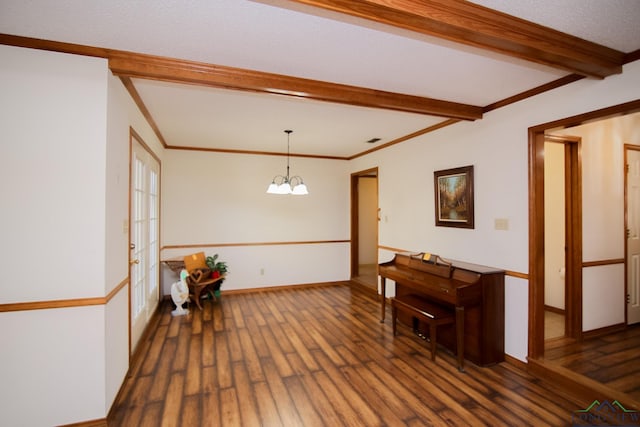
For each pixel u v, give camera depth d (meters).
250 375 2.62
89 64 2.00
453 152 3.54
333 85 2.60
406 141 4.36
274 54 2.10
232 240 5.31
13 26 1.75
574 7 1.60
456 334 2.85
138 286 3.20
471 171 3.27
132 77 2.20
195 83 2.29
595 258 3.28
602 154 3.33
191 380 2.54
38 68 1.91
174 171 5.00
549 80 2.50
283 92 2.46
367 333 3.54
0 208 1.85
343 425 2.01
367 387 2.45
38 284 1.91
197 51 2.06
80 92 1.98
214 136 4.39
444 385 2.48
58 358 1.93
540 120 2.63
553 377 2.49
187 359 2.91
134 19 1.69
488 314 2.80
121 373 2.40
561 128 2.55
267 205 5.51
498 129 3.00
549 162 4.03
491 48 1.82
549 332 3.37
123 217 2.46
